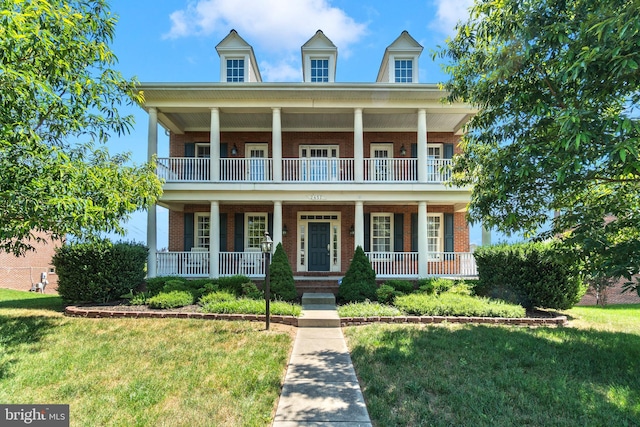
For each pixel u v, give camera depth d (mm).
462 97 6586
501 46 5719
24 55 4406
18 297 11508
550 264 8562
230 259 12008
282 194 11195
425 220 11273
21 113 4598
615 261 4656
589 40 4215
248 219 13742
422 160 11148
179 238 13500
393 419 3328
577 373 4473
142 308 8414
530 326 7246
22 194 4191
